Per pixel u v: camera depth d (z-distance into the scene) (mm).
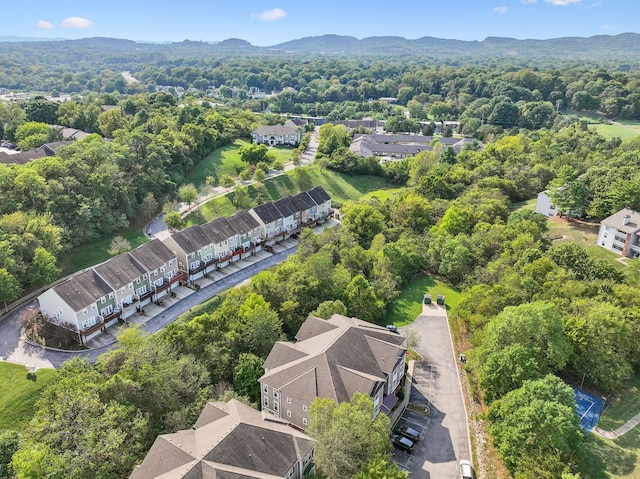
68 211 90688
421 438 50875
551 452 43250
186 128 143375
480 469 47156
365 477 36469
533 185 116438
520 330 54875
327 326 59562
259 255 102812
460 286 82188
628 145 133375
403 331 70812
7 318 71500
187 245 87500
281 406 52469
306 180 140875
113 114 146375
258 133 172625
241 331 62875
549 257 73812
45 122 152750
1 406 55031
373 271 81562
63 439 44688
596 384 55812
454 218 94688
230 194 123188
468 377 60688
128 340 56906
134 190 108125
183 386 52906
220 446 40375
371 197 126312
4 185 85188
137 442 46875
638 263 74875
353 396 46750
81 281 70625
